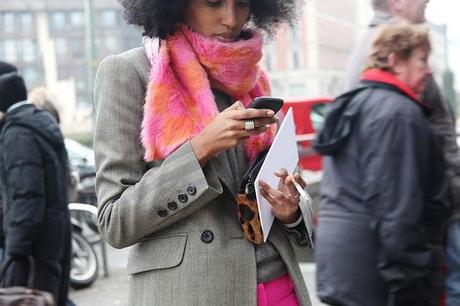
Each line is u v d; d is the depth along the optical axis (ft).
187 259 9.14
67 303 19.63
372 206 13.17
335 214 13.67
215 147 8.91
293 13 10.71
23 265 16.97
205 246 9.16
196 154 8.97
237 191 9.44
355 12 275.59
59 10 253.65
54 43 252.42
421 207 13.12
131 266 9.46
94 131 9.53
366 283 13.42
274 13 10.56
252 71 9.67
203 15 9.42
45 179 17.38
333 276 13.64
